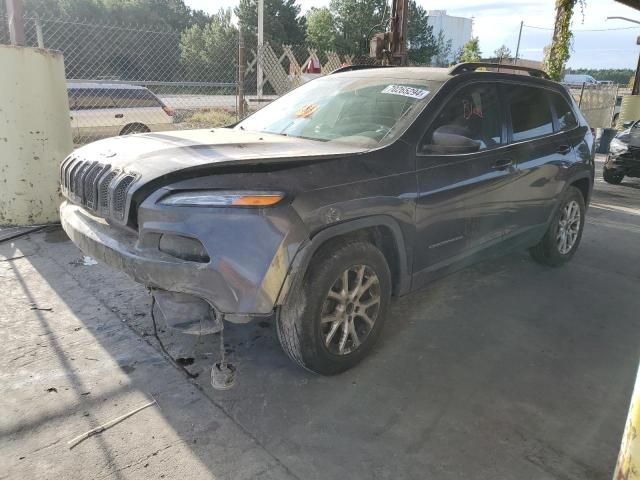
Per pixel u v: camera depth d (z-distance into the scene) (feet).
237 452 8.00
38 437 8.12
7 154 17.11
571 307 14.01
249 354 10.75
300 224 8.57
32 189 17.61
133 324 11.63
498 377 10.43
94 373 9.81
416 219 10.70
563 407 9.54
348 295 9.82
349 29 160.76
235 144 10.18
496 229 13.32
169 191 8.36
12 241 16.49
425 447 8.32
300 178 8.88
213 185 8.34
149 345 10.85
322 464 7.85
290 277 8.55
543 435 8.75
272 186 8.52
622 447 4.80
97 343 10.82
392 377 10.23
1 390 9.20
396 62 29.40
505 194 13.23
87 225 10.03
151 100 34.30
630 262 18.19
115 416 8.67
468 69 12.95
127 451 7.91
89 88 31.91
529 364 10.98
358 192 9.45
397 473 7.75
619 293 15.20
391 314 13.07
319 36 162.71
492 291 14.88
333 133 11.61
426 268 11.45
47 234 17.25
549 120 15.43
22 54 16.53
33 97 16.98
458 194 11.64
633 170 33.35
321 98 13.15
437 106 11.59
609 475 7.89
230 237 8.12
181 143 10.19
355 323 10.40
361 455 8.07
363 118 11.71
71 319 11.75
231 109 33.71
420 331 12.23
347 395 9.55
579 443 8.59
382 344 11.53
